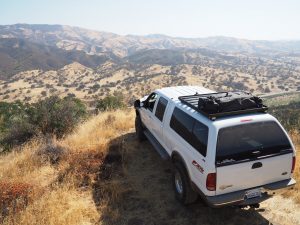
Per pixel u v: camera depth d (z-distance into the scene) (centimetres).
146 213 544
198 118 508
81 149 799
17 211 533
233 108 495
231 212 536
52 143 867
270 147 478
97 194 606
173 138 590
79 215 526
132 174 688
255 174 470
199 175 477
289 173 496
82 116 1320
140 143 867
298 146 775
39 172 720
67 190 606
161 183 645
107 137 951
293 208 542
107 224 515
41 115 1127
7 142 1072
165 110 654
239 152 460
